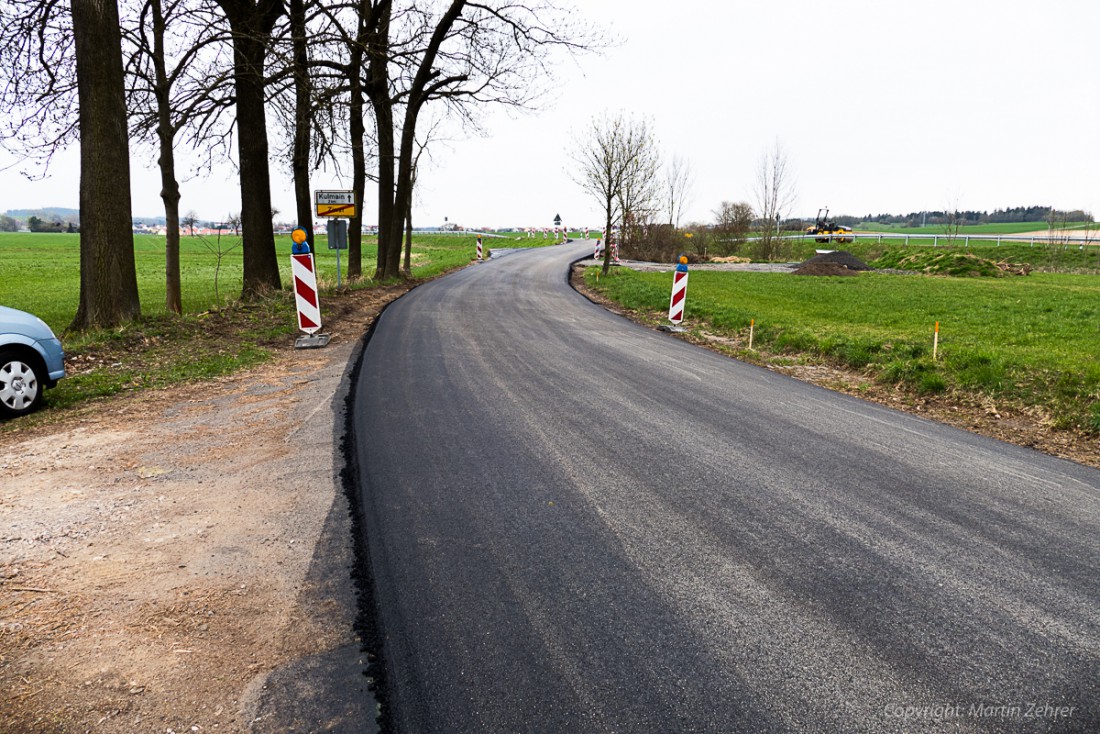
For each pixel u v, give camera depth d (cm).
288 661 250
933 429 607
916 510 404
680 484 439
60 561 328
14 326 618
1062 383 727
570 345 1043
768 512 396
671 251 4812
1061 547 355
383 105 2072
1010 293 2320
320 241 6838
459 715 220
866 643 264
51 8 1110
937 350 952
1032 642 267
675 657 253
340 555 334
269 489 423
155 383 741
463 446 511
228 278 3284
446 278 2545
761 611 287
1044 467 497
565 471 459
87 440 532
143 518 380
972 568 330
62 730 213
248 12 1434
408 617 279
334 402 649
